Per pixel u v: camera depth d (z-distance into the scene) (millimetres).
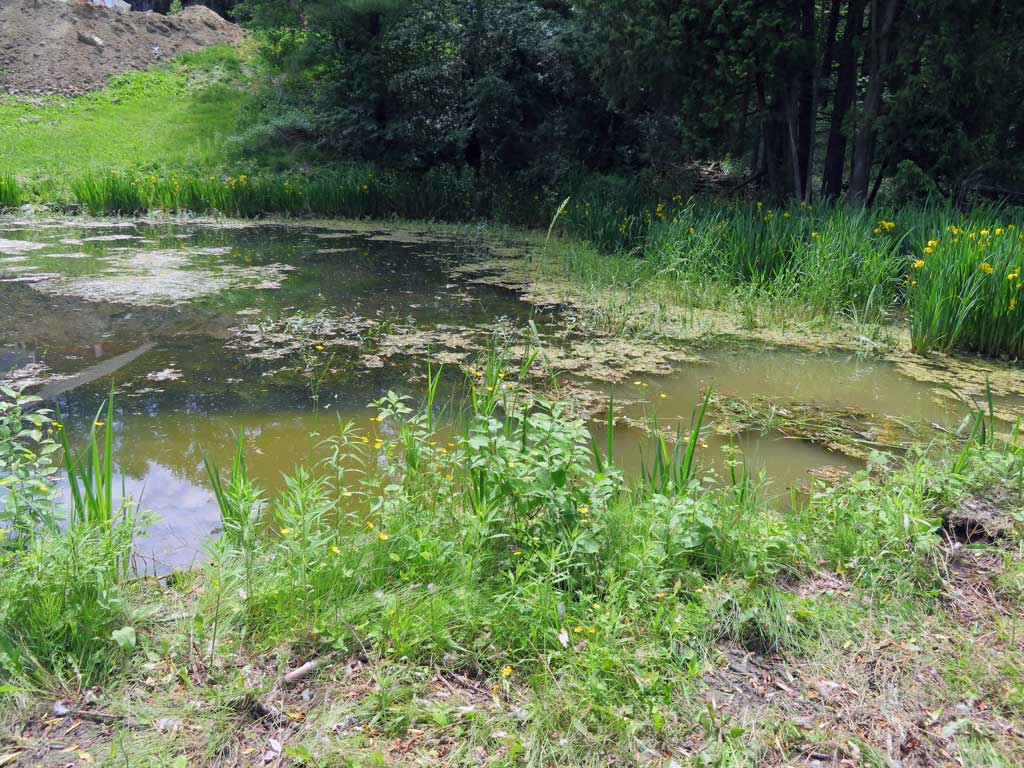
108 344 6363
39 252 10586
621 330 7344
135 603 2539
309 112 19594
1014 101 11312
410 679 2242
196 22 25484
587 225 12328
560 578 2623
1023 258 6832
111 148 18109
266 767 1927
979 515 3193
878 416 5215
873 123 11250
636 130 18109
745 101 11688
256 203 15406
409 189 15906
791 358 6668
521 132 17922
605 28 12578
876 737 2121
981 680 2322
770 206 12273
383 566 2707
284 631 2406
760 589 2693
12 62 21109
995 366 6602
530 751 1995
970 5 10039
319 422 4750
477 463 2879
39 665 2184
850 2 12383
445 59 17500
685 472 3293
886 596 2748
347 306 8016
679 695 2225
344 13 17203
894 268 8398
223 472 3996
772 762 2018
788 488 4051
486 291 8984
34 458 2877
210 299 8102
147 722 2047
